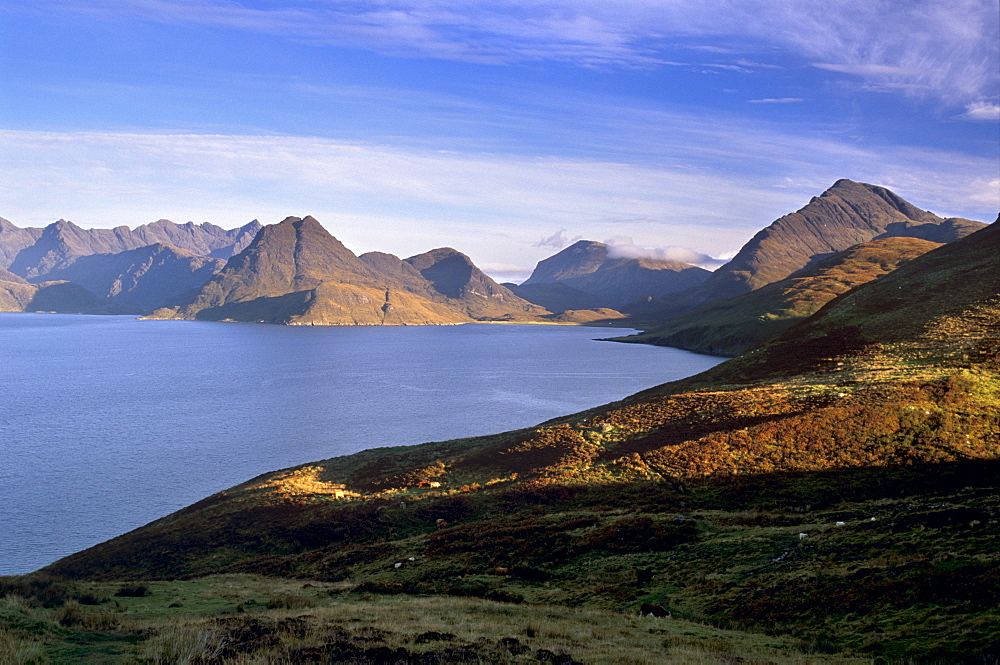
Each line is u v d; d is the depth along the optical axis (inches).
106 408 5575.8
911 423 2016.5
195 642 661.9
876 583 864.9
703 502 1777.8
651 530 1455.5
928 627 704.4
